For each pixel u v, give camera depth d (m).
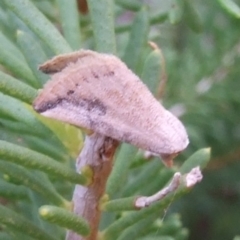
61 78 0.06
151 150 0.06
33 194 0.09
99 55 0.06
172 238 0.09
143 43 0.09
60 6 0.09
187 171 0.08
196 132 0.18
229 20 0.18
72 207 0.08
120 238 0.08
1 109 0.08
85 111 0.06
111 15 0.08
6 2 0.08
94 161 0.08
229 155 0.19
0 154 0.07
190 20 0.13
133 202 0.07
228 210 0.22
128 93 0.06
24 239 0.09
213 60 0.18
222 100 0.18
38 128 0.08
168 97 0.18
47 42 0.08
